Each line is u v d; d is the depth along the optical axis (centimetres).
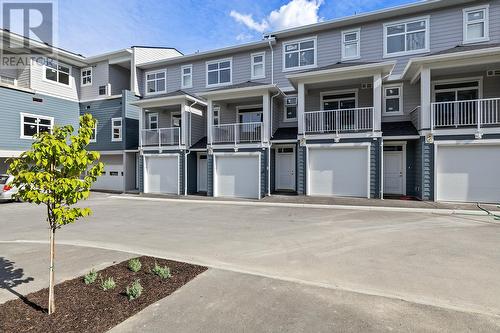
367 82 1437
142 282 425
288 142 1473
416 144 1325
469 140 1140
